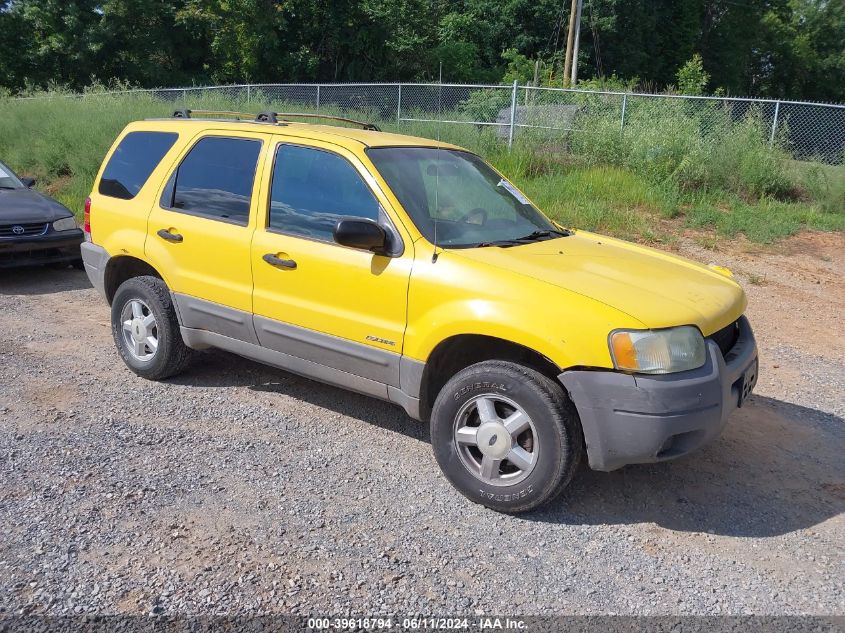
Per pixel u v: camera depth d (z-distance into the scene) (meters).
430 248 4.22
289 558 3.52
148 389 5.54
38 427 4.82
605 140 13.73
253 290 4.90
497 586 3.38
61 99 18.44
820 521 4.06
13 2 32.56
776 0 52.97
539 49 35.72
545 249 4.54
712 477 4.51
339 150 4.65
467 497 4.11
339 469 4.43
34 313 7.46
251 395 5.49
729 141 13.30
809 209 12.56
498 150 14.23
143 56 33.50
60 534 3.63
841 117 14.04
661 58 41.78
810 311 8.34
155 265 5.43
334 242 4.53
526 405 3.84
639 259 4.69
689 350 3.76
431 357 4.18
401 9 30.48
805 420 5.45
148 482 4.17
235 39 32.50
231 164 5.16
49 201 9.20
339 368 4.61
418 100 17.03
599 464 3.79
